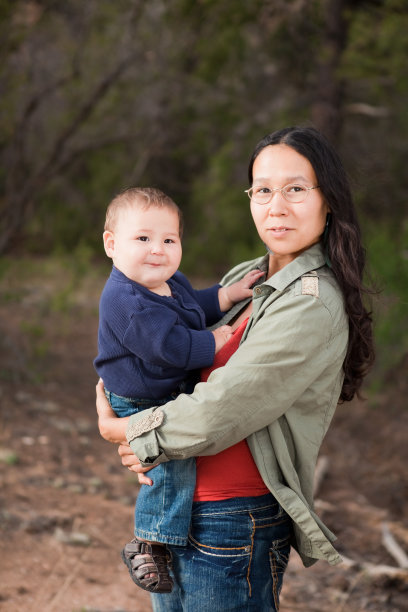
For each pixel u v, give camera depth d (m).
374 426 7.29
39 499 4.91
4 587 3.77
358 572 4.51
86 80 10.34
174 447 1.99
